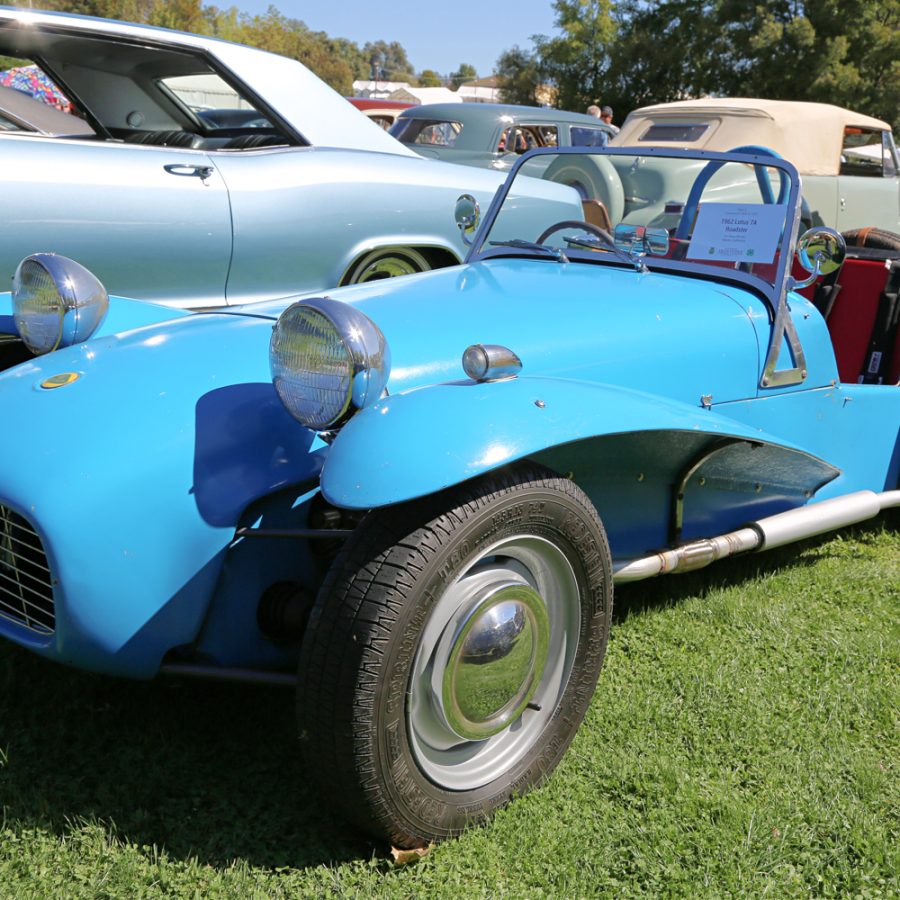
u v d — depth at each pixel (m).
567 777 2.04
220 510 1.80
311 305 1.77
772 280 2.81
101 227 3.70
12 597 1.92
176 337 2.23
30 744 2.03
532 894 1.73
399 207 4.46
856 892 1.79
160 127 4.62
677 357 2.56
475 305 2.49
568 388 1.93
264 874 1.73
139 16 39.69
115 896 1.65
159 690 2.25
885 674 2.53
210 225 3.94
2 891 1.64
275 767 2.03
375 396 1.78
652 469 2.48
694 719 2.28
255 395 1.99
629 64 30.53
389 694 1.63
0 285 3.59
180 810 1.88
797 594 3.00
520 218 3.40
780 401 2.89
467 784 1.88
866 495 3.13
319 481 1.91
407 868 1.78
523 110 9.55
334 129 4.45
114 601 1.75
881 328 3.59
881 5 25.89
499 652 1.82
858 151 9.07
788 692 2.42
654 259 3.02
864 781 2.06
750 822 1.91
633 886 1.76
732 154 2.87
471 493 1.72
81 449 1.82
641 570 2.50
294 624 1.92
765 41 26.22
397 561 1.63
